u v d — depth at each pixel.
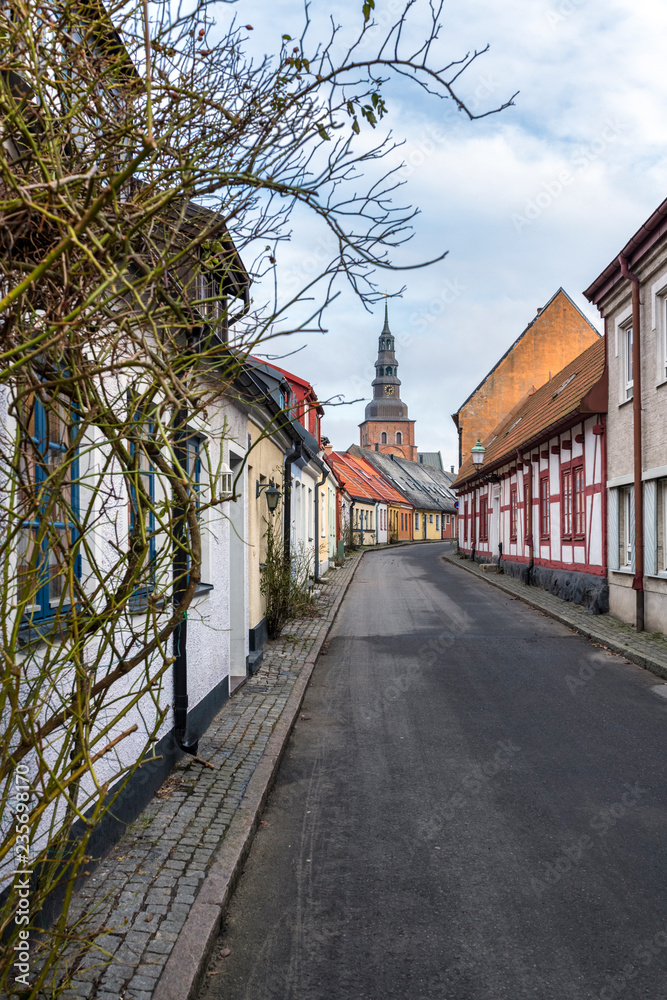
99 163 2.46
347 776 6.12
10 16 2.26
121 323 2.18
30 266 2.10
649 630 12.71
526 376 37.28
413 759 6.55
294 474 16.44
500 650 11.73
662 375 12.10
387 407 118.25
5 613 2.40
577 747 6.85
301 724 7.66
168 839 4.57
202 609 6.85
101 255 1.86
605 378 15.03
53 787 2.39
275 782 5.99
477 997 3.23
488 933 3.74
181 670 6.00
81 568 4.02
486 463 28.81
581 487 17.23
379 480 67.25
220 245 2.75
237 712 7.68
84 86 2.52
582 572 16.91
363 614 16.03
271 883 4.28
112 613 2.53
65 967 3.13
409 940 3.68
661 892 4.17
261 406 9.48
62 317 2.06
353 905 4.03
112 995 3.01
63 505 2.52
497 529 29.25
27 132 1.99
